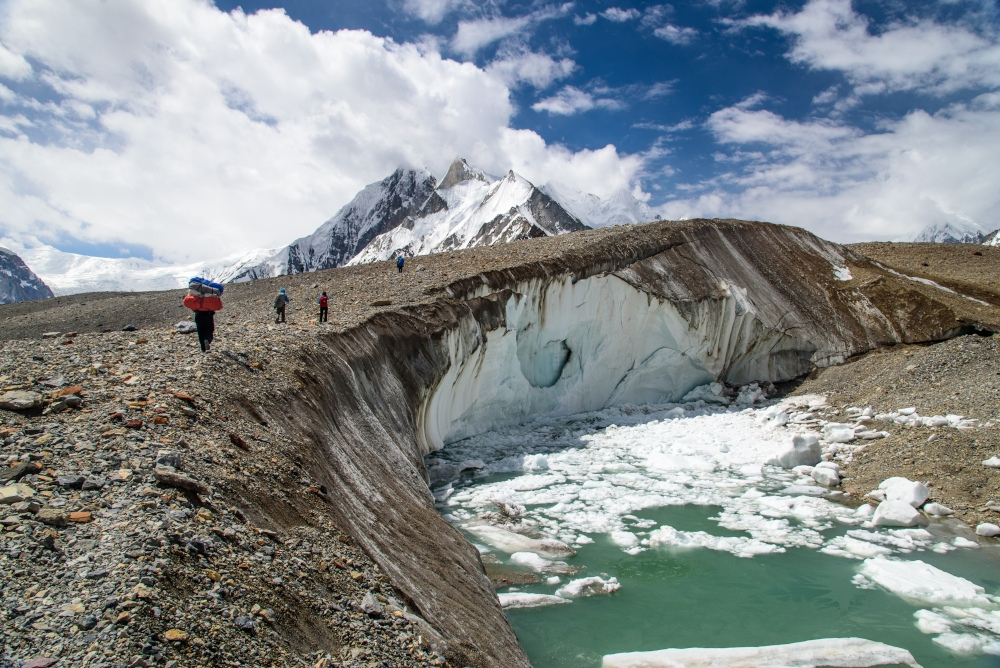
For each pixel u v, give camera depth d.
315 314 20.56
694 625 10.70
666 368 29.97
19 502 5.64
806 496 17.62
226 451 7.98
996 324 28.94
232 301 29.06
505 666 8.04
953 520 15.48
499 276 25.39
